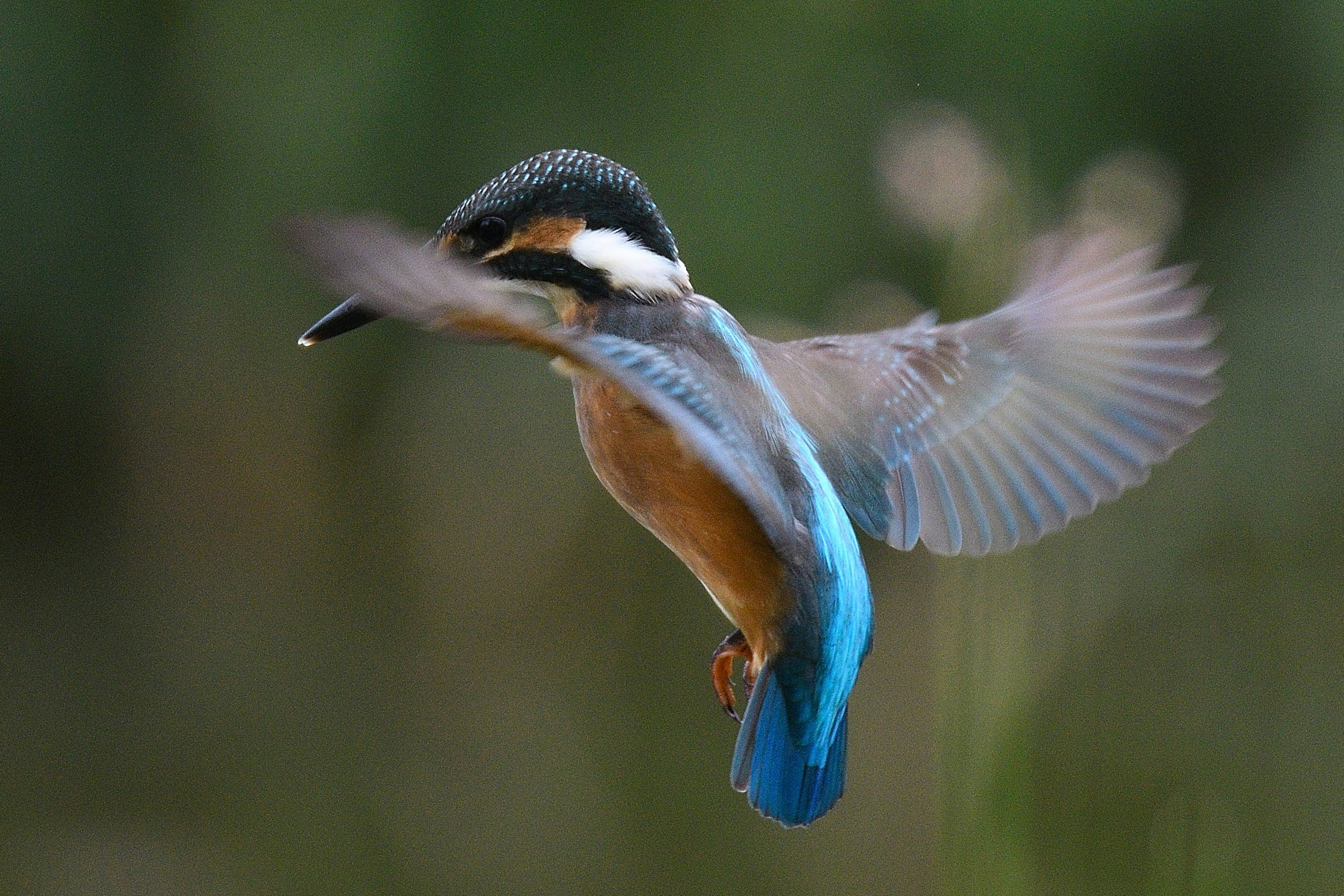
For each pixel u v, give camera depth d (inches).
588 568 581.3
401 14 469.4
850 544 165.9
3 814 489.7
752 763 159.0
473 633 577.6
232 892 453.7
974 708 247.6
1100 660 467.8
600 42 470.6
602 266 173.5
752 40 469.4
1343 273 472.1
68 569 619.2
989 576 250.7
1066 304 185.3
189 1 491.5
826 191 462.9
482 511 574.6
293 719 539.5
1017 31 462.6
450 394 564.4
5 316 541.6
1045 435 181.3
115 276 530.0
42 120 506.0
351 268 104.8
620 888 457.7
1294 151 475.8
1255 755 444.5
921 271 454.3
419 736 534.6
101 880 456.1
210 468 596.7
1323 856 412.2
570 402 556.7
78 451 605.3
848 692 163.6
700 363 164.7
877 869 468.4
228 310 533.0
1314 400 476.4
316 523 602.9
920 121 256.5
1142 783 425.7
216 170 496.1
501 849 472.1
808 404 181.3
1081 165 467.8
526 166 175.8
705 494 160.1
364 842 475.2
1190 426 177.9
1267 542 487.2
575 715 543.8
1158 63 468.8
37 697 553.9
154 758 522.0
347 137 471.8
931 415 183.3
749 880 462.0
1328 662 469.1
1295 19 463.5
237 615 594.6
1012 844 244.1
